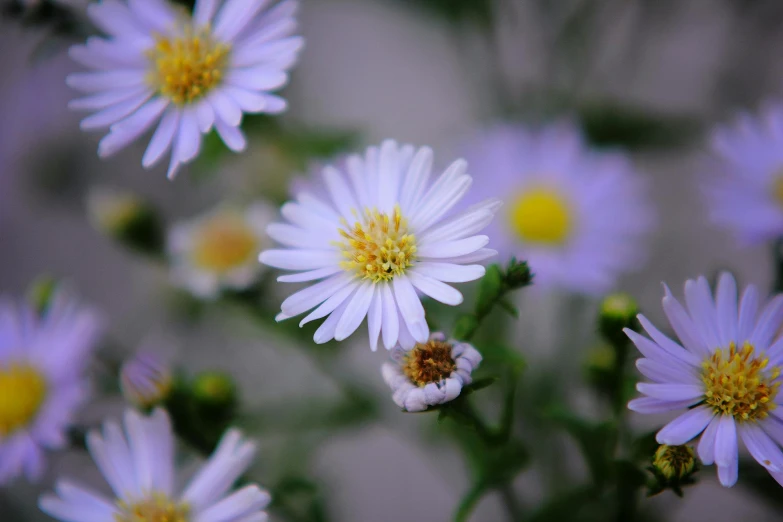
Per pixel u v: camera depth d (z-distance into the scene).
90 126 0.16
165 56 0.16
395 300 0.14
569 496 0.16
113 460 0.16
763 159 0.19
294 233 0.15
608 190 0.21
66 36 0.18
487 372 0.17
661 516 0.17
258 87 0.16
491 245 0.20
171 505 0.16
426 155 0.15
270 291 0.19
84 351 0.18
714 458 0.14
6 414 0.18
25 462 0.17
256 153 0.20
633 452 0.15
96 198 0.20
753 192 0.18
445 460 0.20
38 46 0.18
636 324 0.16
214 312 0.21
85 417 0.20
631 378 0.16
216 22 0.16
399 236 0.15
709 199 0.19
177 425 0.17
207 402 0.17
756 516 0.21
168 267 0.21
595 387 0.17
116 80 0.16
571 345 0.20
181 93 0.16
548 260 0.20
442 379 0.14
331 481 0.20
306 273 0.15
